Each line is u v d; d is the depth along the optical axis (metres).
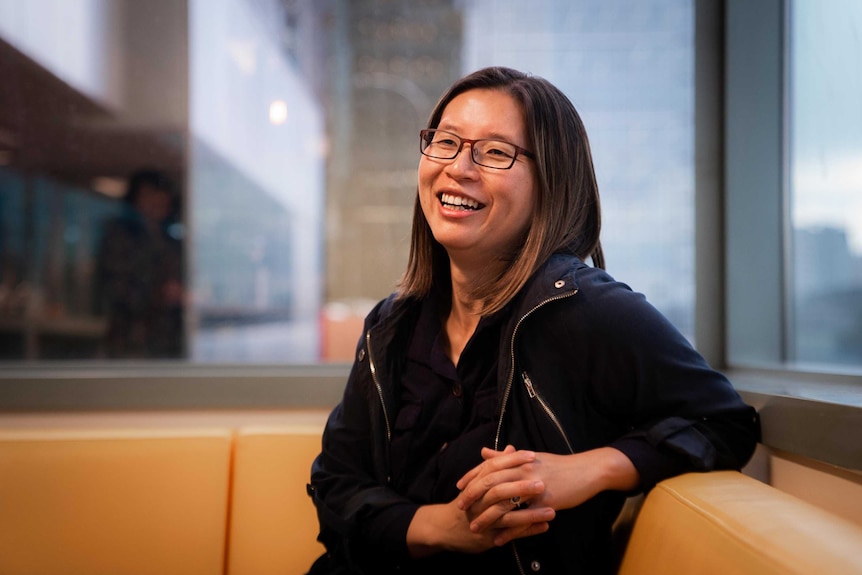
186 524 1.46
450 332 1.25
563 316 1.10
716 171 1.94
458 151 1.13
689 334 1.96
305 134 2.20
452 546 1.06
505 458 1.00
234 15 2.20
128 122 2.19
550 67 2.08
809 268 1.68
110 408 1.87
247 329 2.20
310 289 2.20
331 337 2.19
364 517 1.14
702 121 1.94
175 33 2.19
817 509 0.85
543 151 1.14
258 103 2.20
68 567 1.42
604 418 1.16
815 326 1.65
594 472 1.03
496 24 2.12
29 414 1.86
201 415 1.88
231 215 2.20
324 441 1.31
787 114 1.82
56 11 2.18
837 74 1.52
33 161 2.20
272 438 1.54
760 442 1.24
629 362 1.08
